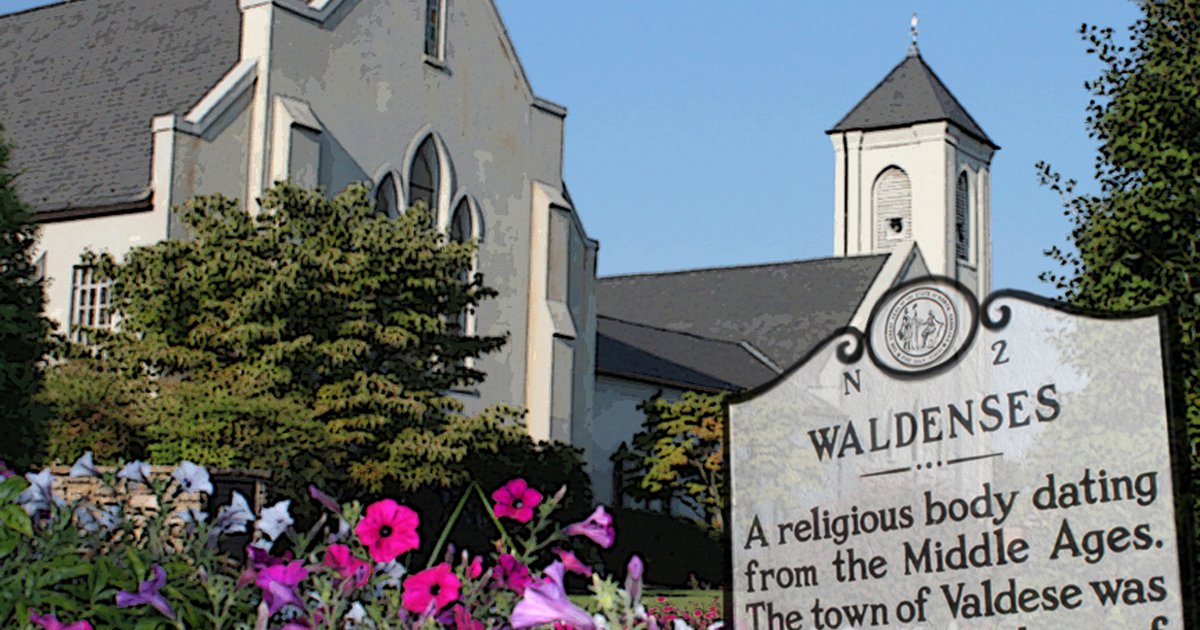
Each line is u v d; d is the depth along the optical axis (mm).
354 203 26547
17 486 5574
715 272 71875
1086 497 5656
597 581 4375
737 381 55312
